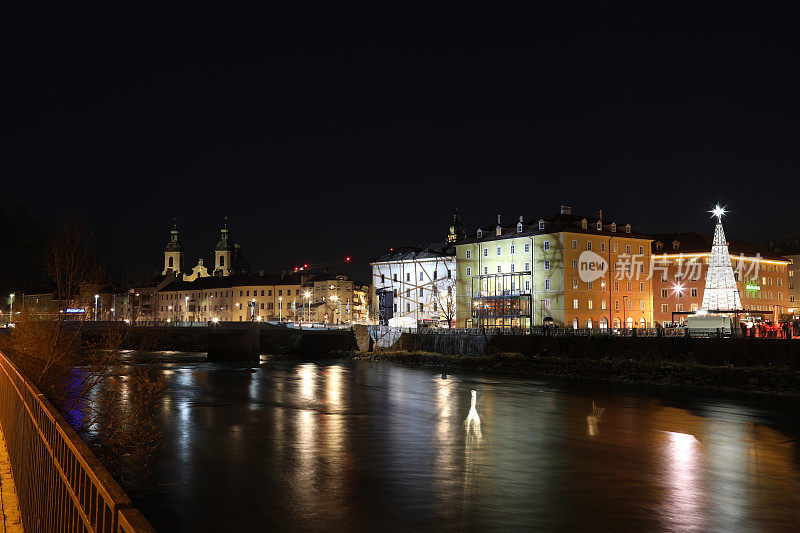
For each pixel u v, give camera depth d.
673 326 86.12
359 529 19.31
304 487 23.80
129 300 149.00
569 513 20.86
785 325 68.19
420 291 136.88
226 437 33.19
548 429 36.31
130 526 4.46
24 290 173.12
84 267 32.91
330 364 89.38
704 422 38.75
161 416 39.28
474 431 35.66
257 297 191.50
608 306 107.25
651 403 47.25
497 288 113.06
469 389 57.00
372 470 26.41
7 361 14.53
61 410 27.03
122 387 47.94
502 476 25.55
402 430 35.81
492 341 85.38
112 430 30.61
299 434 34.34
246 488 23.55
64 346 39.50
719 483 24.67
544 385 60.03
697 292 112.62
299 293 188.12
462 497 22.66
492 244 115.00
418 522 19.97
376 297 146.62
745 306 118.12
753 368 55.59
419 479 25.02
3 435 16.14
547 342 77.75
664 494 23.12
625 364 64.69
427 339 98.06
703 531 19.30
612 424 38.03
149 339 76.06
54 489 7.69
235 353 97.06
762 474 26.12
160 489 23.30
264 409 43.69
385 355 96.94
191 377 67.06
